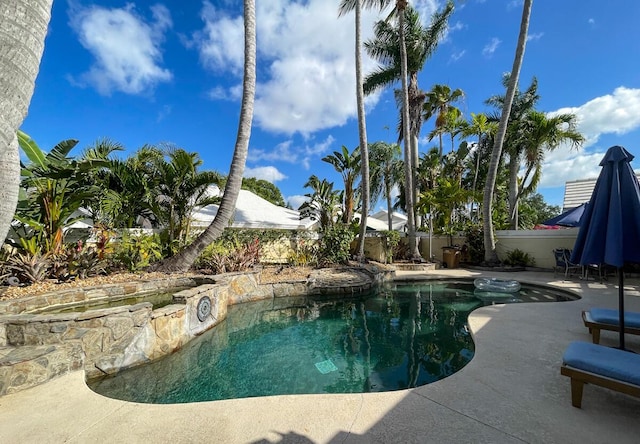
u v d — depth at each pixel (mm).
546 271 11227
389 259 13055
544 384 2947
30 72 1171
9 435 2299
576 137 12336
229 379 3992
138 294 6652
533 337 4285
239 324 6289
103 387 3715
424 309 7203
